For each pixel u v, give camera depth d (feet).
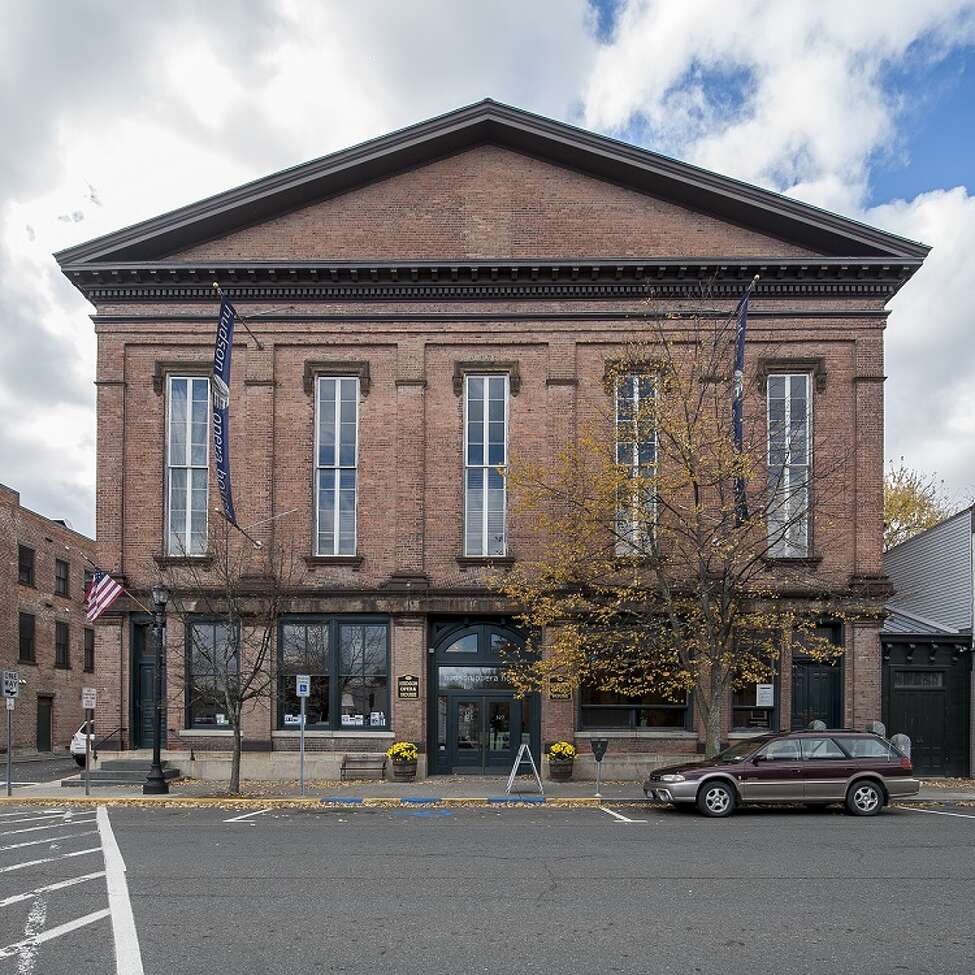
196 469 73.10
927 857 36.55
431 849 38.68
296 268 71.61
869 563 69.97
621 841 40.78
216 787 64.34
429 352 73.10
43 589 127.95
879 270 71.20
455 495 71.77
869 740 51.70
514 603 69.15
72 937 25.09
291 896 29.76
